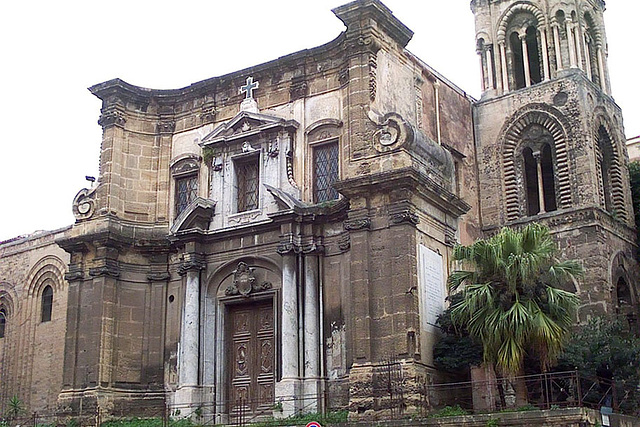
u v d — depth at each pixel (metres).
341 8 31.52
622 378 27.97
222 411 32.16
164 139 36.75
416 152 30.09
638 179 40.44
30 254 44.22
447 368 28.22
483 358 26.48
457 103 37.88
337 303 30.67
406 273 28.02
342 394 29.61
